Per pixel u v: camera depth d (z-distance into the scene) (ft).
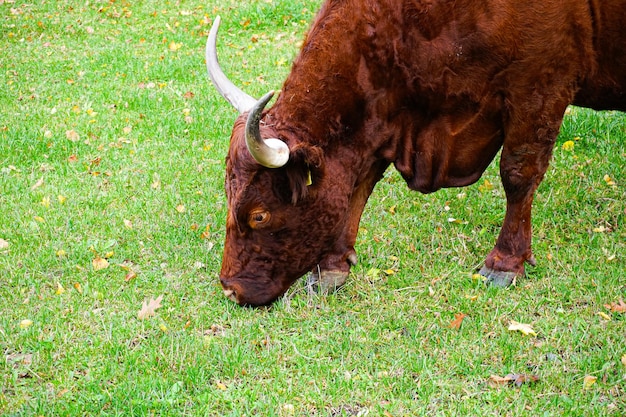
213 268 26.76
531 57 22.76
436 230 28.66
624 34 23.25
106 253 27.76
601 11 22.99
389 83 22.84
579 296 24.30
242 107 22.99
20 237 28.81
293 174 21.39
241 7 56.80
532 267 25.90
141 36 53.98
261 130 21.83
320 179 22.06
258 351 22.49
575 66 23.56
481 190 31.32
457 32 22.39
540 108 23.59
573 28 22.98
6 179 33.65
